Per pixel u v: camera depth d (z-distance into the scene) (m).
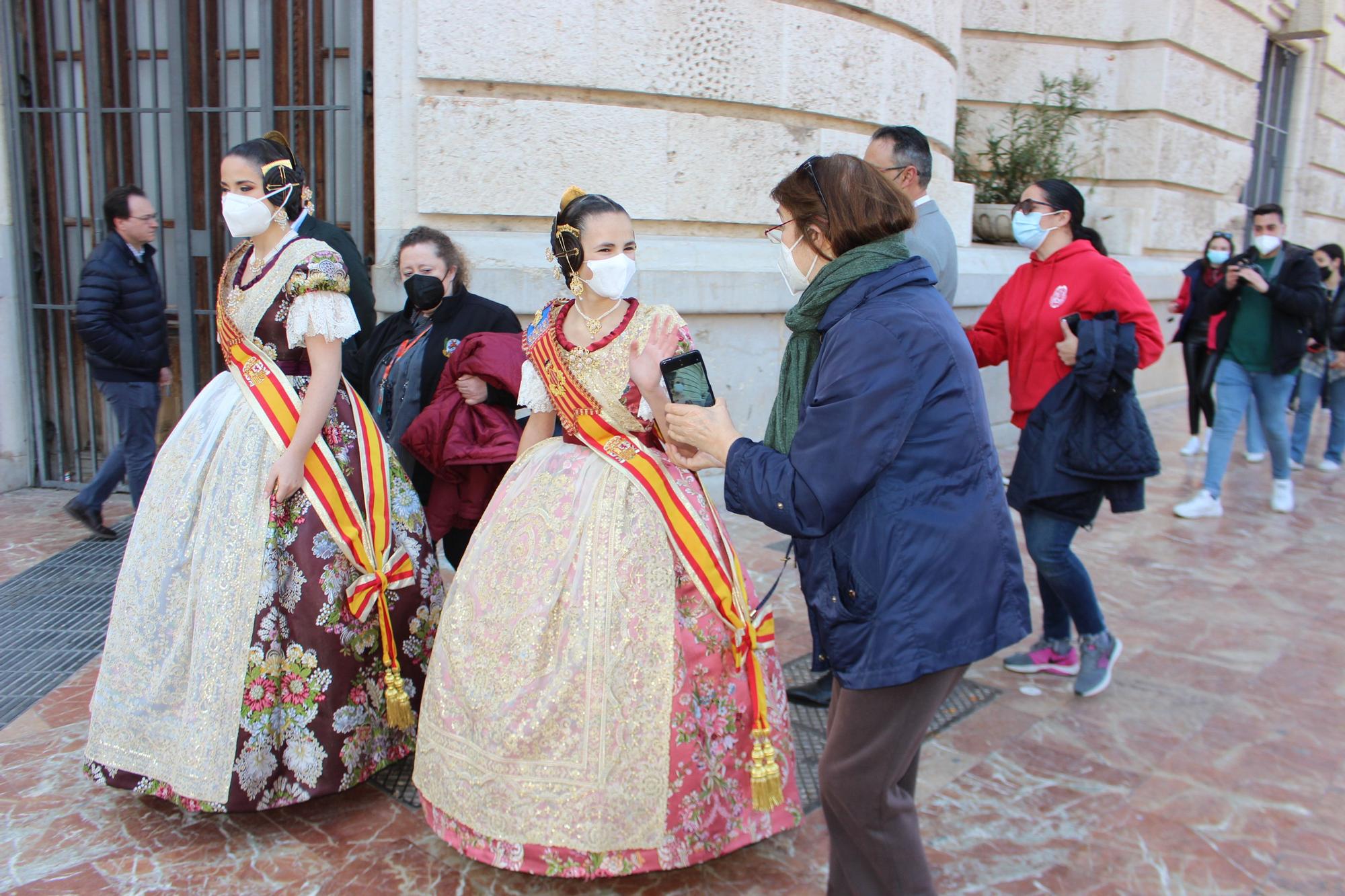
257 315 2.66
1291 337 5.70
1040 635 4.06
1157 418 9.10
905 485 1.82
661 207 5.23
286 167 2.71
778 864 2.52
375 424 2.91
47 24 5.54
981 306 6.96
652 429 2.54
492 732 2.29
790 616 4.15
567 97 4.99
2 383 5.68
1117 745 3.15
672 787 2.28
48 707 3.30
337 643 2.65
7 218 5.56
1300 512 6.06
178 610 2.59
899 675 1.79
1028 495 3.31
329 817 2.71
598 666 2.25
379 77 4.81
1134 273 8.96
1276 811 2.79
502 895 2.37
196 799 2.49
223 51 5.32
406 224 4.91
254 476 2.59
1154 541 5.39
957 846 2.60
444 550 3.61
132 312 4.71
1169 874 2.50
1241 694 3.54
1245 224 11.55
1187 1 9.20
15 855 2.49
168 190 5.63
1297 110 12.69
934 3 6.32
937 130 6.57
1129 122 9.47
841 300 1.90
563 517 2.39
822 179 1.95
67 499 5.64
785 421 2.02
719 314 5.38
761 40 5.35
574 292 2.48
